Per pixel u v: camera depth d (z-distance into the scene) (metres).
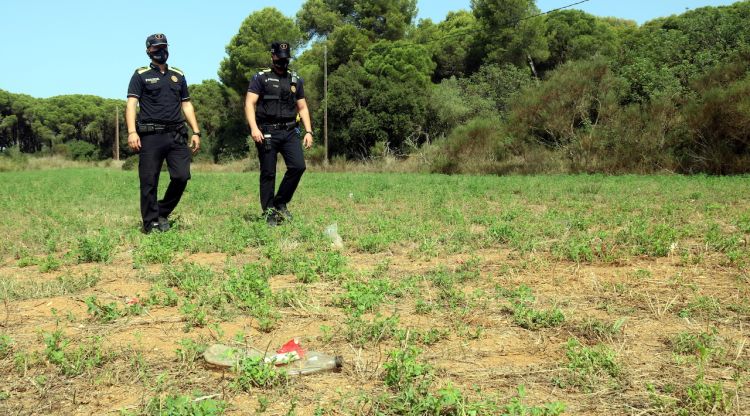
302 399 2.62
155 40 7.38
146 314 3.95
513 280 4.74
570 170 22.39
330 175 23.95
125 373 2.93
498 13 40.88
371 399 2.55
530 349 3.22
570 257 5.53
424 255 5.88
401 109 36.94
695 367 2.88
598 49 40.66
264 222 7.34
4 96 72.81
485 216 8.43
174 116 7.51
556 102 23.25
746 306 3.83
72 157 64.75
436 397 2.54
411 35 52.38
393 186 15.41
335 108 38.12
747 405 2.45
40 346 3.33
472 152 26.81
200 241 6.47
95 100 81.38
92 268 5.55
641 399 2.57
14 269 5.64
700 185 13.66
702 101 19.59
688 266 5.08
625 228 6.77
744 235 6.50
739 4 35.69
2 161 43.12
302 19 58.31
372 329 3.40
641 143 20.98
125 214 9.76
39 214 9.85
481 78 38.81
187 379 2.84
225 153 53.22
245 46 52.12
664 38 25.73
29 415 2.51
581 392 2.66
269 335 3.50
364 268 5.29
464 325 3.58
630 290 4.31
